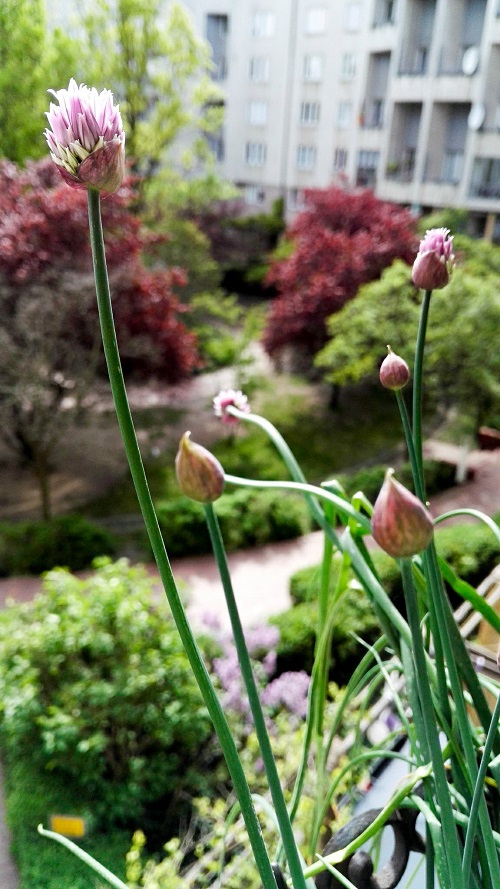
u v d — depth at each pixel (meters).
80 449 8.35
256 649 4.25
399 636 0.87
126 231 6.74
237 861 2.64
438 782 0.59
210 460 0.55
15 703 3.41
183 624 0.54
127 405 0.51
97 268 0.49
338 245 9.78
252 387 10.28
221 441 8.80
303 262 10.02
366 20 15.09
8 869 3.15
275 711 3.80
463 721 0.71
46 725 3.32
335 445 9.04
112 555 6.12
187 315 10.63
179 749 3.76
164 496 7.40
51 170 6.74
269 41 17.31
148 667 3.57
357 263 9.48
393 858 0.92
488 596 2.18
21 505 7.10
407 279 7.59
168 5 12.05
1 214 6.23
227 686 3.68
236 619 0.60
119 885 0.70
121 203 6.45
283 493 7.56
